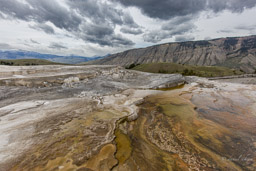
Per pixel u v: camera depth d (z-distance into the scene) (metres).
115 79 19.14
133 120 8.39
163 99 12.93
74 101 10.12
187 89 17.12
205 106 11.18
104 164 4.55
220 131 7.27
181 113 9.74
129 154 5.24
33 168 4.15
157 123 8.23
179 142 6.29
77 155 4.79
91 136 5.95
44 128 6.30
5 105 8.67
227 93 15.12
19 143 5.16
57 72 17.91
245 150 5.73
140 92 14.57
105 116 8.02
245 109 10.44
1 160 4.33
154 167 4.69
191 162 5.03
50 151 4.86
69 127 6.54
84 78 17.59
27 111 7.97
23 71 15.24
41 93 11.48
